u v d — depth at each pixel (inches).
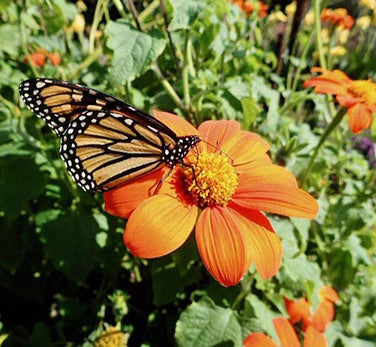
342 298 5.4
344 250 5.2
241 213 3.7
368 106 4.6
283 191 3.7
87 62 6.0
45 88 3.7
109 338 5.1
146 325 5.9
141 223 3.3
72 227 5.2
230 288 4.7
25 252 6.2
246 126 5.1
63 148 3.9
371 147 8.6
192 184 3.7
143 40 4.1
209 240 3.3
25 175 5.1
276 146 5.1
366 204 6.2
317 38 5.9
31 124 5.6
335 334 5.0
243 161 4.2
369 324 5.2
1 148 5.2
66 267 5.1
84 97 3.8
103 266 5.5
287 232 4.4
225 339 4.2
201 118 5.6
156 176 3.8
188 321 4.3
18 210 5.0
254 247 3.4
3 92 5.6
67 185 5.5
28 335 5.9
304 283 4.4
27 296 6.2
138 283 6.2
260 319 4.4
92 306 5.7
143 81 6.2
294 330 4.3
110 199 3.6
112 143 3.8
